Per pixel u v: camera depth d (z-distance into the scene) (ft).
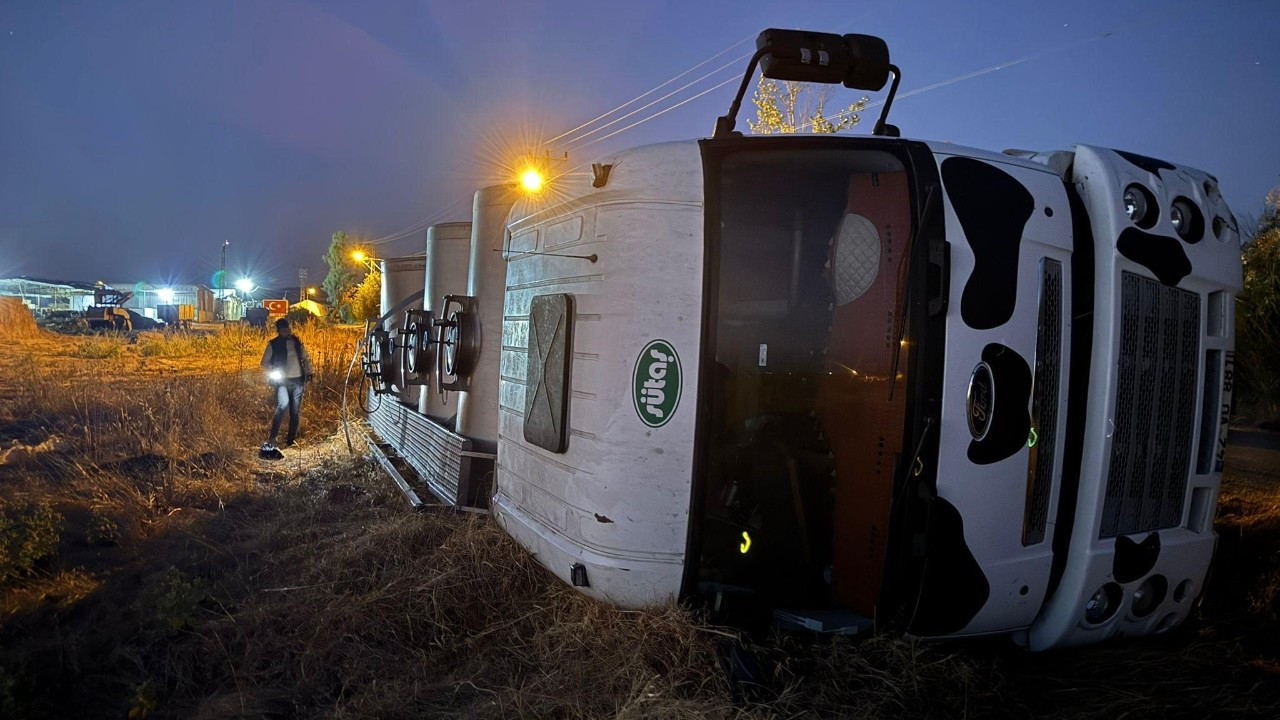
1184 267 11.58
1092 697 10.64
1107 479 10.93
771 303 11.19
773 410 11.25
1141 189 11.35
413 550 15.46
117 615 13.07
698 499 10.57
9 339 73.36
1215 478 12.32
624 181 10.84
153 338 70.74
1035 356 10.61
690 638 10.57
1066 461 10.98
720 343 11.05
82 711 10.62
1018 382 10.47
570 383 11.55
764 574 11.24
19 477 20.07
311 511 19.22
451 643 12.17
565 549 11.46
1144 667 11.44
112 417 28.76
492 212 18.20
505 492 14.10
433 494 19.19
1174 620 12.31
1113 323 10.80
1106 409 10.79
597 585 11.03
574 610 12.19
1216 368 12.32
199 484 21.26
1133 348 11.09
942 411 10.14
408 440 23.57
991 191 10.59
